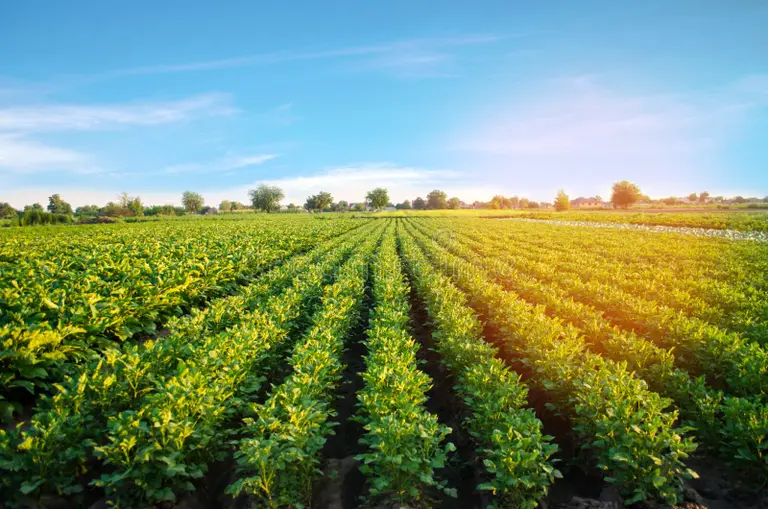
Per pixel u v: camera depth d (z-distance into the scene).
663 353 8.26
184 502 5.63
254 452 4.99
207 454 6.05
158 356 7.66
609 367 7.97
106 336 10.09
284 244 26.97
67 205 137.75
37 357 7.86
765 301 12.51
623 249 27.17
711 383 8.63
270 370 8.99
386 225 61.53
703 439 6.65
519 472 5.09
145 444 5.36
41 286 10.62
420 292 15.01
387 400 6.32
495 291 13.30
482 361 7.80
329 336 8.97
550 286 15.96
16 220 68.19
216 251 20.31
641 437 5.41
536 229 49.47
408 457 5.18
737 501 5.71
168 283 12.77
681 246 28.44
